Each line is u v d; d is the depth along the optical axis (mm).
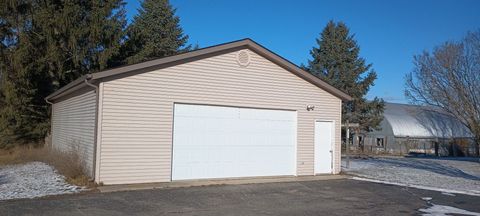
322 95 17344
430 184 15938
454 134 48250
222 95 14633
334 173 17609
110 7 26891
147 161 13062
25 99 24984
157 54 36656
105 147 12391
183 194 11641
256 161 15492
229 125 14852
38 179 13352
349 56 40219
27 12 25328
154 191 11898
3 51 24688
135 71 12930
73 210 9227
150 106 13156
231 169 14859
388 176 18203
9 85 24328
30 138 26000
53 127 22188
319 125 17328
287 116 16391
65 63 26141
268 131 15836
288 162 16359
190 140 13977
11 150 23969
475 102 34594
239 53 15070
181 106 13828
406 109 50438
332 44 40344
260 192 12500
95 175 12242
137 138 12898
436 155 42500
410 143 45312
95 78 12172
